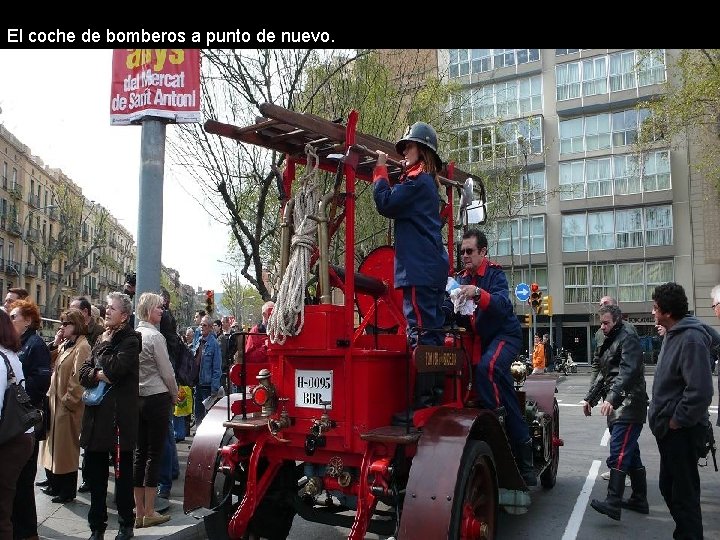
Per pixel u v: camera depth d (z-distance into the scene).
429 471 3.45
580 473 7.92
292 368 3.99
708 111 19.12
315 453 3.96
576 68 34.91
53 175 53.25
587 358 35.09
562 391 20.34
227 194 8.65
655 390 4.56
